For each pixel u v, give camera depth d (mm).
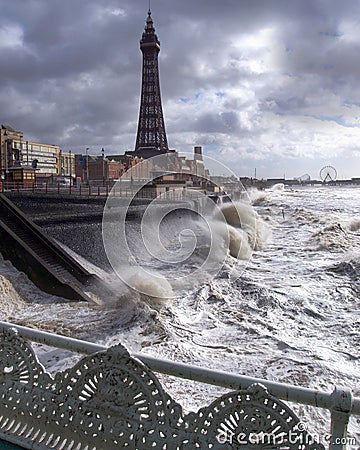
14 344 2818
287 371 6137
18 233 14328
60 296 11422
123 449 2312
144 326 8289
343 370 6148
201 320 8734
